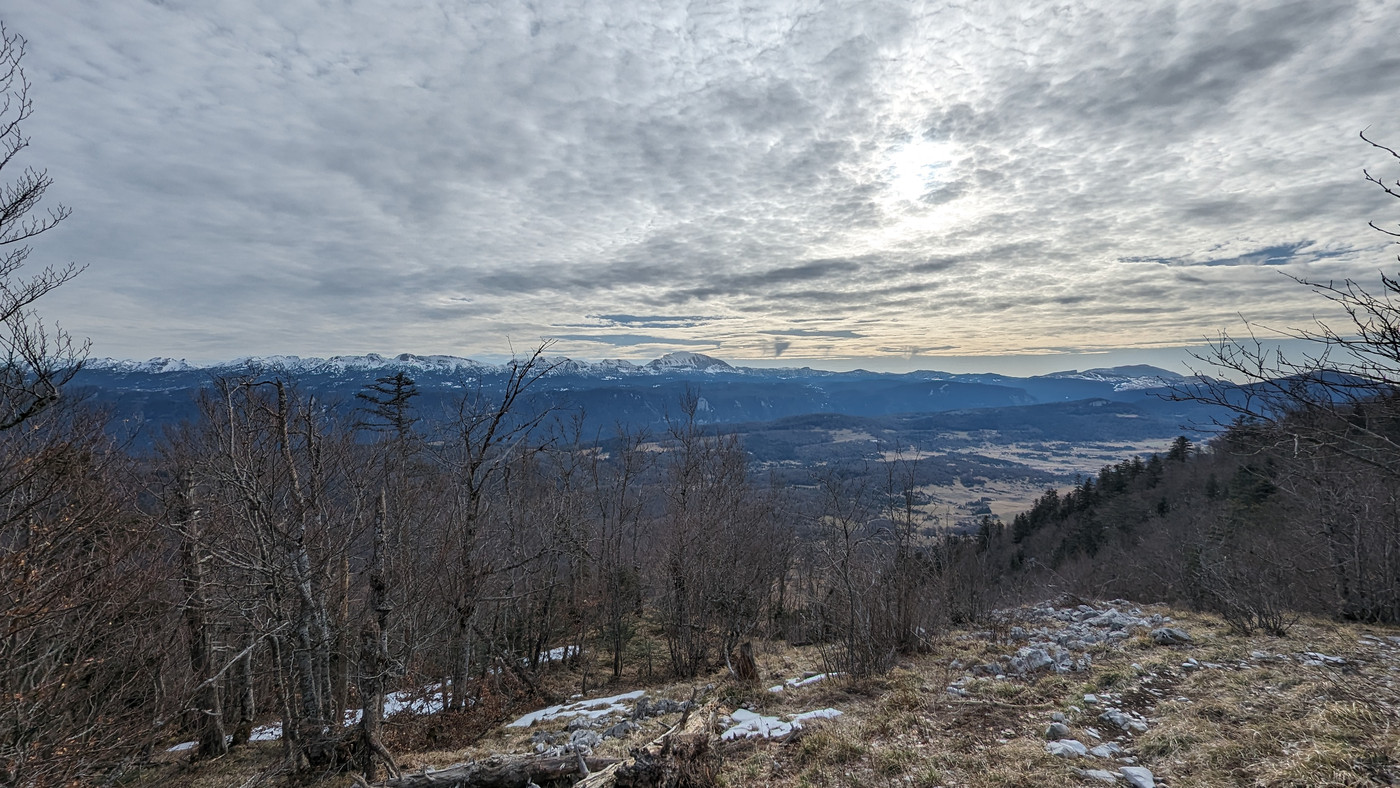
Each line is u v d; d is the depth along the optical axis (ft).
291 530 37.24
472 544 48.52
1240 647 35.81
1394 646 33.76
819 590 59.88
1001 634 50.83
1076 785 20.43
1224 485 140.26
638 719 38.86
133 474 44.04
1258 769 19.65
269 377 40.16
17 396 27.66
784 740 27.53
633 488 87.40
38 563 29.07
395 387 59.77
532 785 27.20
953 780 21.72
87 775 33.76
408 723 44.91
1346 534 49.37
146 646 40.91
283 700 40.65
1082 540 175.94
